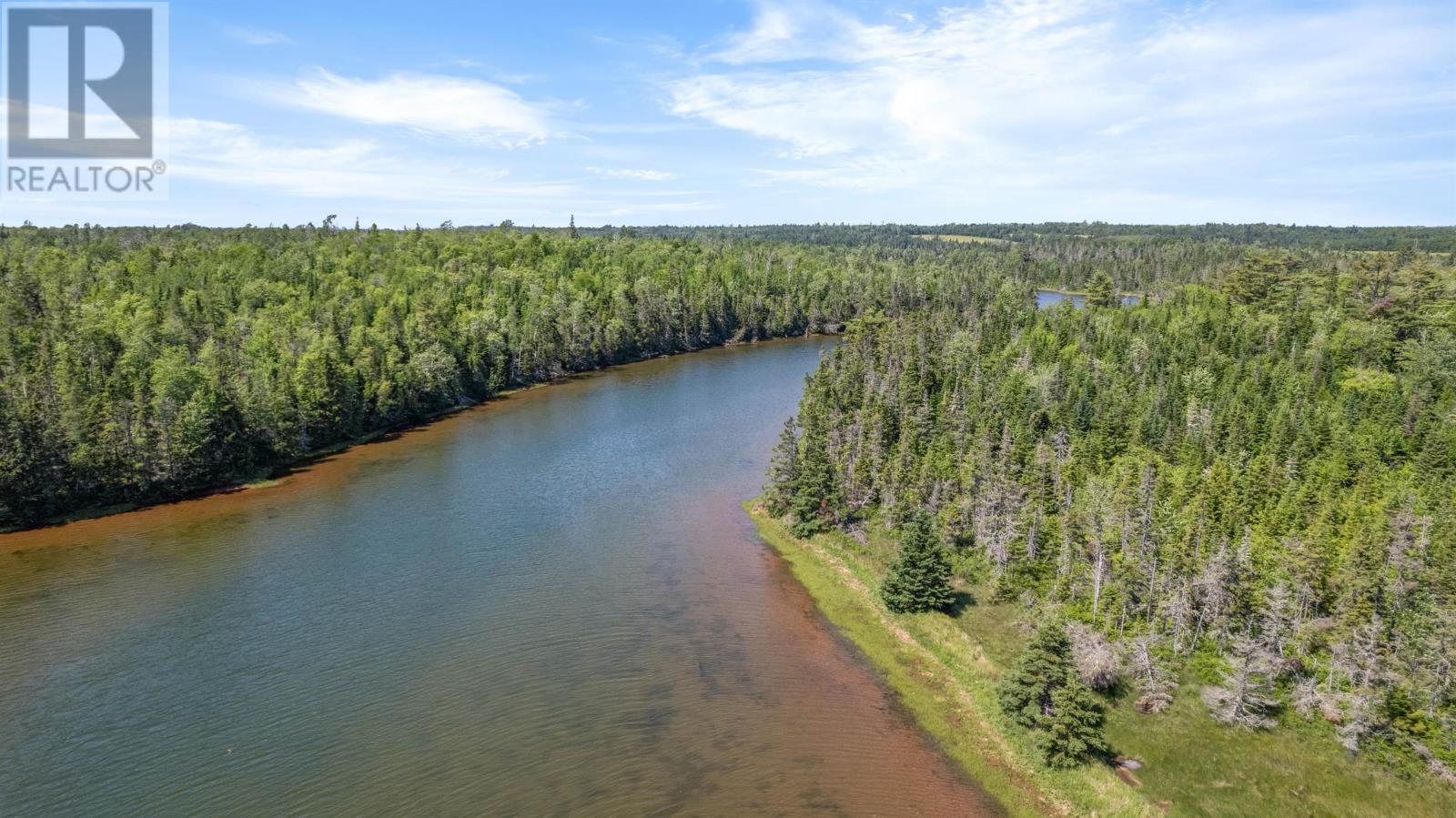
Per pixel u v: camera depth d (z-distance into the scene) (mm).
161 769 57906
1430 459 98625
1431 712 59438
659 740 62000
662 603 84062
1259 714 62875
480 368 185125
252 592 85250
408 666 71688
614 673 71062
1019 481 99625
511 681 69688
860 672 71938
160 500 113500
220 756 59406
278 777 57219
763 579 90250
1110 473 104000
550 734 62562
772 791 56500
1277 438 106562
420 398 165750
